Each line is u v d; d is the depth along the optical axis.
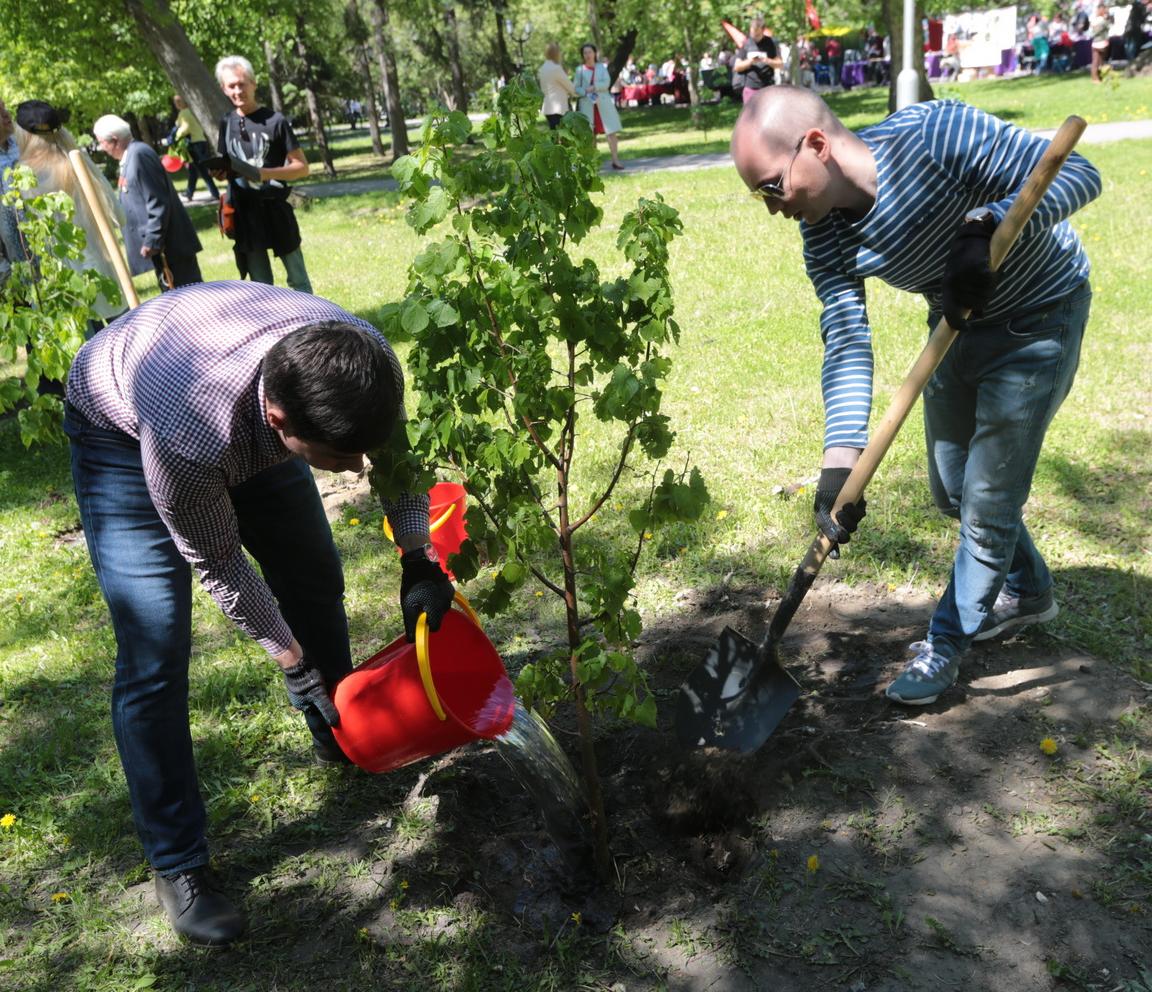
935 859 2.60
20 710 3.60
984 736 2.98
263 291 2.29
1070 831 2.63
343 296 9.27
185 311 2.22
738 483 4.64
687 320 7.13
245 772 3.18
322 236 13.24
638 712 2.34
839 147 2.47
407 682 2.39
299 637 2.94
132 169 6.54
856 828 2.71
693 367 6.16
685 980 2.36
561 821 2.64
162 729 2.49
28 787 3.20
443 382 2.27
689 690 2.94
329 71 33.56
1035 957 2.33
